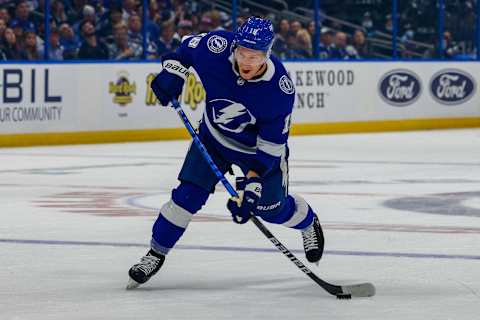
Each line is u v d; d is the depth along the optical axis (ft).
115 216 40.37
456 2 103.04
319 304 24.06
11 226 37.50
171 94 26.21
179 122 84.28
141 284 26.45
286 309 23.48
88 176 56.13
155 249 26.03
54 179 54.54
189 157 26.17
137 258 30.71
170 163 64.08
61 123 77.92
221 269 28.81
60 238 34.65
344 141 83.46
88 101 79.30
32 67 76.07
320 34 95.20
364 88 95.55
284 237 34.91
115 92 80.74
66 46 80.59
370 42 97.96
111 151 72.64
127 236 35.12
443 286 26.45
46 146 76.69
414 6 100.42
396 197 47.37
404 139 86.22
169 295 25.14
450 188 51.34
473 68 103.24
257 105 24.71
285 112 24.79
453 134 92.94
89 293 25.36
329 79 93.25
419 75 99.40
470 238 35.14
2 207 43.06
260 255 31.19
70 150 73.31
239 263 29.78
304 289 26.00
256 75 24.49
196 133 25.91
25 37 78.28
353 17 96.73
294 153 71.67
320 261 30.30
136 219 39.52
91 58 81.87
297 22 93.91
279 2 93.04
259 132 24.98
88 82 79.25
